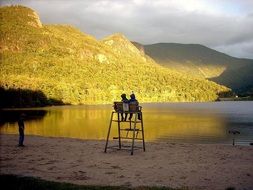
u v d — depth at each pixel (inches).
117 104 748.0
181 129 2213.3
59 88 6909.5
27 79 6697.8
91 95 7755.9
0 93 4992.6
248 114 4190.5
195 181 466.9
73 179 471.2
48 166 567.2
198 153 716.7
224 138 1688.0
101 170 537.0
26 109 4938.5
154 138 1642.5
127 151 750.5
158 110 5344.5
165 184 447.8
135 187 417.1
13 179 421.1
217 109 5664.4
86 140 989.2
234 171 531.5
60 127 2245.3
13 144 875.4
